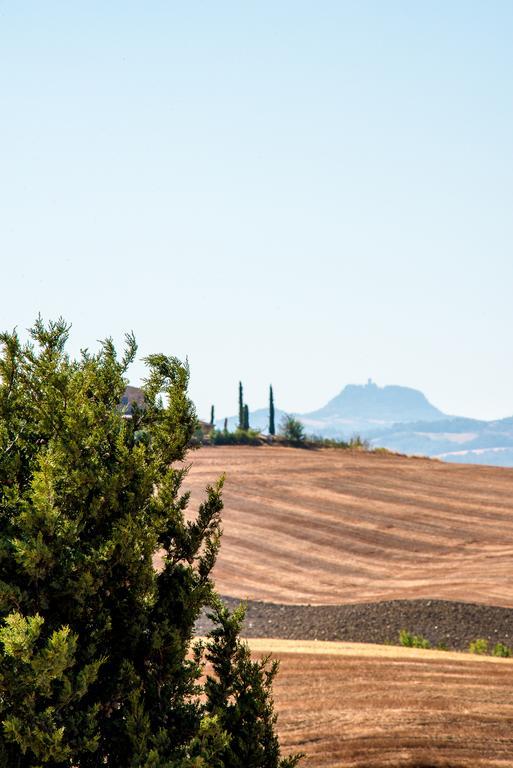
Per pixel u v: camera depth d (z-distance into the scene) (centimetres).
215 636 1673
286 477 12256
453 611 6338
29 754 1295
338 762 2794
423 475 12900
